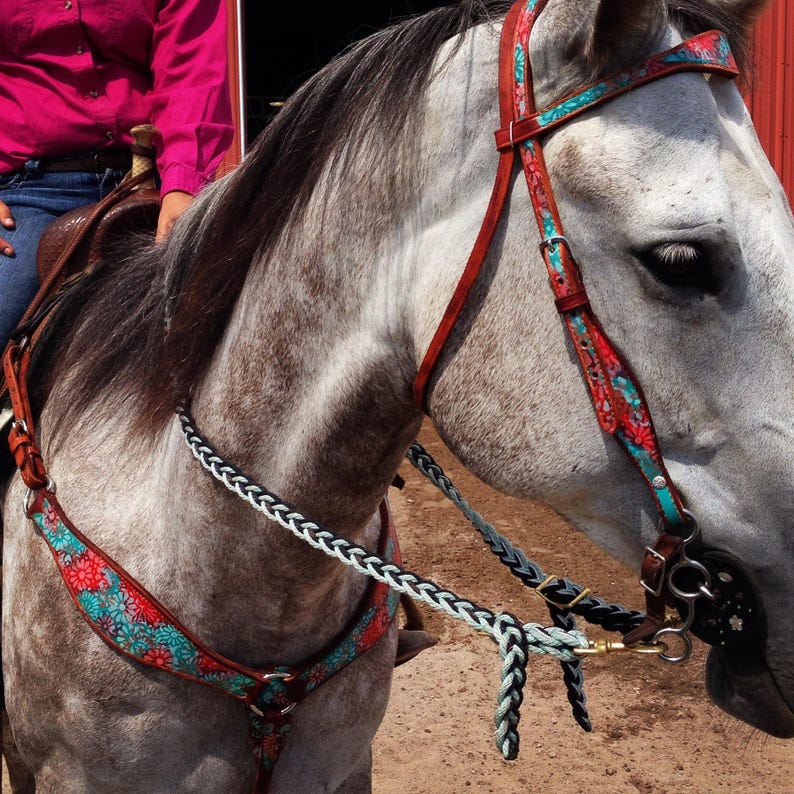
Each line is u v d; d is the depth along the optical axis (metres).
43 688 1.46
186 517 1.33
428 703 3.12
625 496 1.07
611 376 1.02
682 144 0.98
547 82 1.05
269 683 1.36
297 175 1.23
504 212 1.07
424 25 1.17
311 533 1.20
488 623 1.12
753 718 1.10
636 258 0.99
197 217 1.37
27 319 1.64
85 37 1.76
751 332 0.98
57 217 1.82
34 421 1.61
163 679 1.36
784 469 1.00
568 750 2.89
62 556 1.41
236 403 1.28
